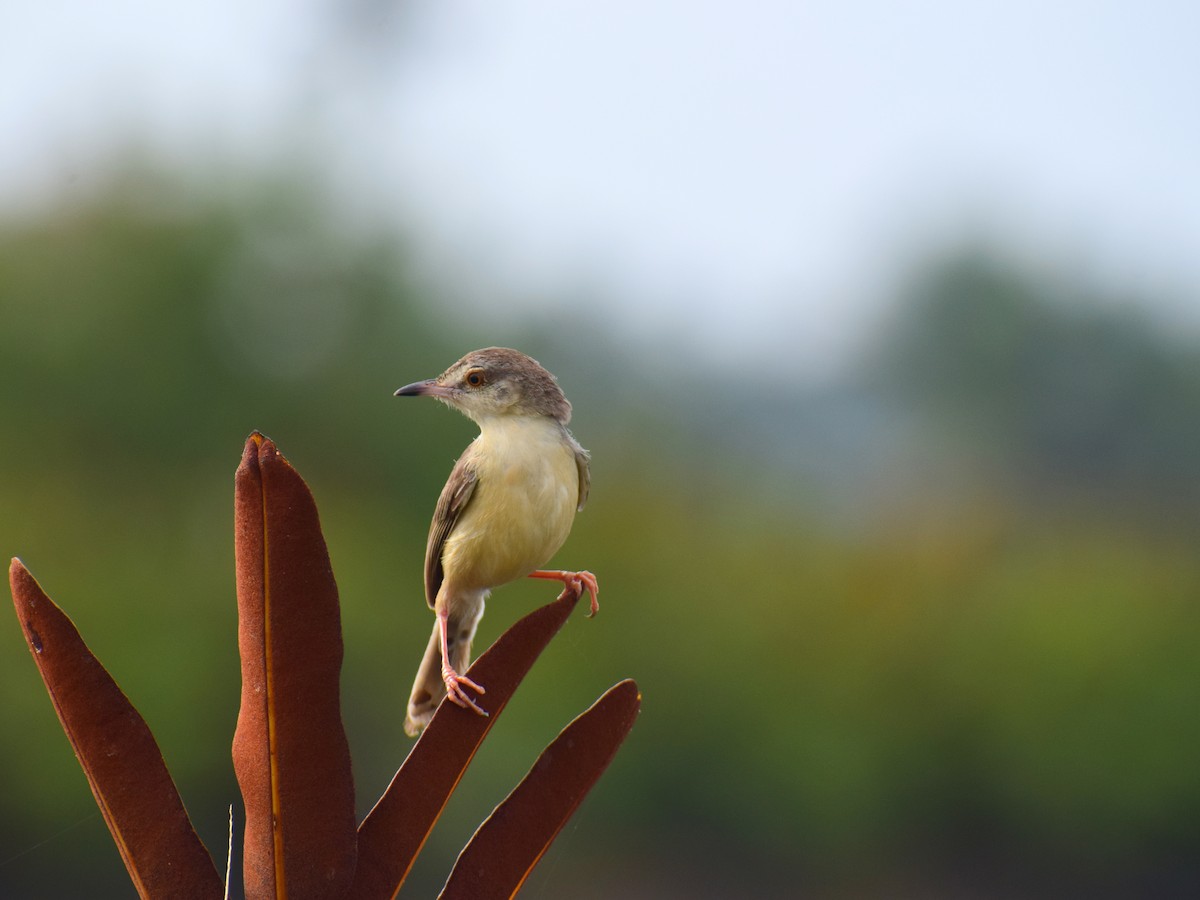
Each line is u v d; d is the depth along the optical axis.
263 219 22.91
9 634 15.74
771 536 20.47
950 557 19.22
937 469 29.23
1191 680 16.86
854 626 17.67
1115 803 16.77
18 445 20.52
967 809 17.31
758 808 16.83
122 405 21.50
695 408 25.66
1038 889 17.06
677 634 17.38
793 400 29.22
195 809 16.64
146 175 23.22
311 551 2.42
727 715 17.00
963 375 33.44
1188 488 27.69
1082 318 33.41
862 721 17.16
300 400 22.41
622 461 22.28
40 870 15.00
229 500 21.28
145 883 2.43
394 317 23.47
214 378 22.20
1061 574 18.97
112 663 16.72
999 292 33.81
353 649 17.91
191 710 16.97
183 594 18.03
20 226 22.58
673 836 16.86
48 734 15.43
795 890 16.84
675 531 19.34
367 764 17.47
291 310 23.08
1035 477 30.23
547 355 23.91
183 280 22.16
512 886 2.62
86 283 22.00
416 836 2.57
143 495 21.28
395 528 21.70
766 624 17.66
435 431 22.77
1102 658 17.03
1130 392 32.75
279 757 2.45
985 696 17.09
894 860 17.19
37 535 18.53
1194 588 18.28
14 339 21.23
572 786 2.65
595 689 16.67
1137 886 16.89
